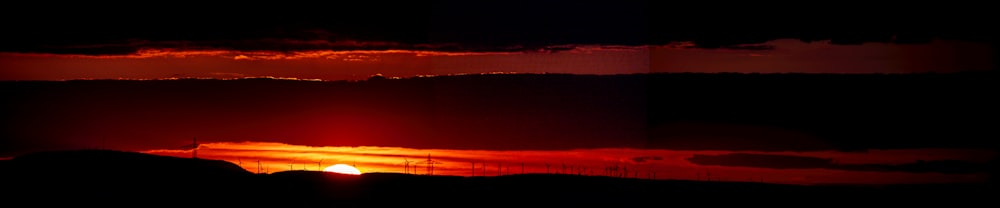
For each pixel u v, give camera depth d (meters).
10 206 64.94
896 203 89.00
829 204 86.25
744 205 82.75
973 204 89.69
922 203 89.88
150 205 66.38
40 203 66.25
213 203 68.00
